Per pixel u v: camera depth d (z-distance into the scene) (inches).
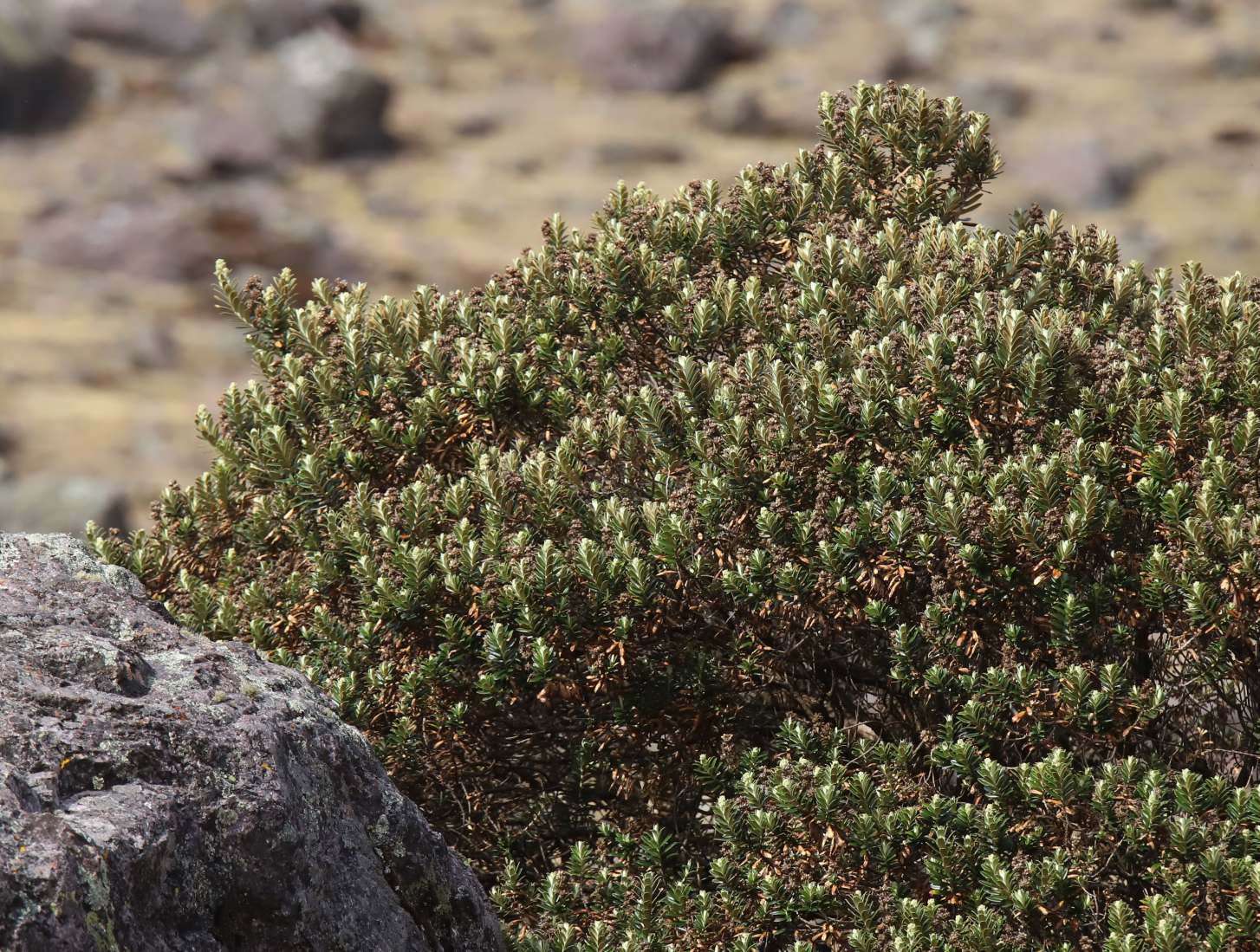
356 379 384.5
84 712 234.1
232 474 407.2
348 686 346.0
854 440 346.0
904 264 395.2
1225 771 343.9
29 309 1775.3
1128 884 311.7
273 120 2559.1
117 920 208.5
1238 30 3262.8
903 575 326.0
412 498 357.4
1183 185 2375.7
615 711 349.1
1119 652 335.0
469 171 2566.4
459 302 408.8
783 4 3361.2
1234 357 346.9
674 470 357.7
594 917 329.1
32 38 2760.8
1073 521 318.7
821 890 311.7
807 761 326.0
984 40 3255.4
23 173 2425.0
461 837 363.9
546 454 365.1
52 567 280.1
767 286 418.0
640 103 2999.5
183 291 1887.3
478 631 343.6
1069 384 349.4
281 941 236.2
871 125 442.3
